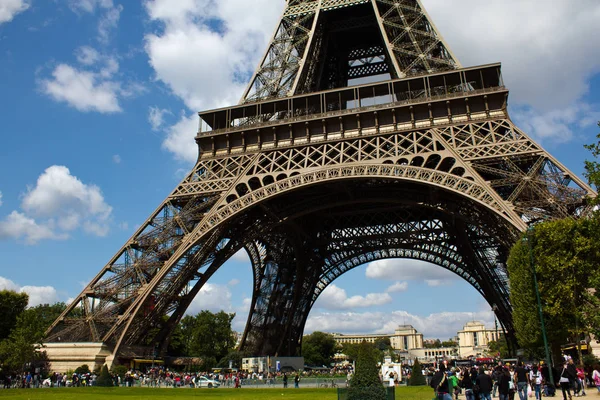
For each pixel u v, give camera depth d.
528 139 65.44
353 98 80.31
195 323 175.50
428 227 102.69
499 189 70.38
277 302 108.94
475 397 38.19
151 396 53.69
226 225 75.31
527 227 57.75
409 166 66.62
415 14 86.69
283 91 84.81
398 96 83.69
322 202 85.88
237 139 80.75
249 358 100.38
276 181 72.38
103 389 62.22
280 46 91.56
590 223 54.41
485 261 100.50
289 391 67.38
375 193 83.88
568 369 41.00
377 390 35.38
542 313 56.69
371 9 96.69
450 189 63.50
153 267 72.69
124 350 71.19
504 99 70.31
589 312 55.09
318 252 112.19
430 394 55.78
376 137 72.88
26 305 94.50
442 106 72.38
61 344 71.31
